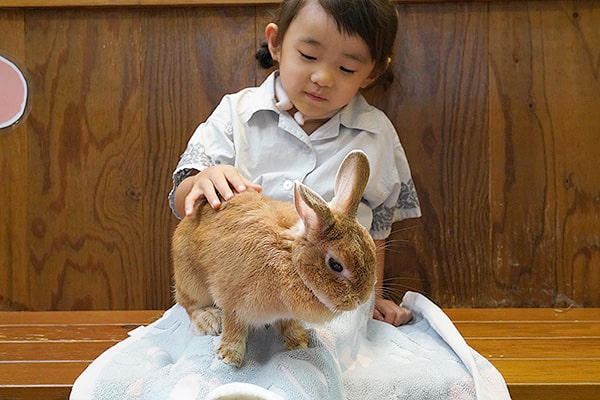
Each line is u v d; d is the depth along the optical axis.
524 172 1.44
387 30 1.17
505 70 1.42
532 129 1.43
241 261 0.87
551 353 1.17
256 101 1.25
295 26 1.14
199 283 0.96
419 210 1.36
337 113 1.25
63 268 1.45
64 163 1.43
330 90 1.15
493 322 1.35
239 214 0.91
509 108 1.43
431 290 1.46
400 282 1.46
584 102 1.42
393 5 1.21
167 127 1.43
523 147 1.44
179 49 1.42
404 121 1.44
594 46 1.41
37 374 1.07
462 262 1.46
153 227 1.45
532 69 1.42
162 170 1.44
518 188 1.44
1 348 1.19
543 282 1.46
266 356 0.95
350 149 1.24
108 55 1.42
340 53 1.13
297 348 0.94
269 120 1.25
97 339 1.25
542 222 1.45
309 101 1.17
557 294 1.46
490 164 1.44
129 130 1.43
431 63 1.42
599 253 1.45
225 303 0.89
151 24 1.41
